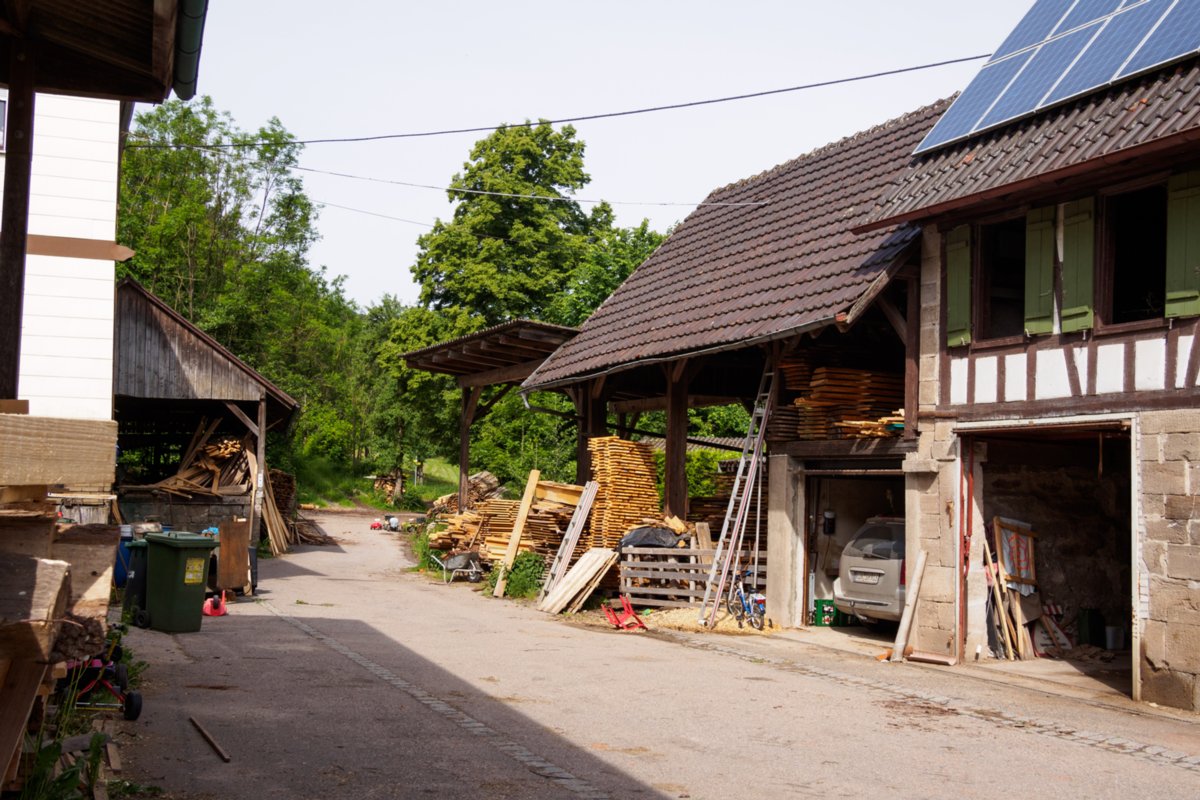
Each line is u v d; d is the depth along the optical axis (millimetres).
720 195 24141
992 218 13219
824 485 16953
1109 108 11648
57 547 4027
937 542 13828
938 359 13938
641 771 7617
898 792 7320
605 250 41531
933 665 13383
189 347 26547
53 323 17188
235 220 56562
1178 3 12000
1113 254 11867
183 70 7648
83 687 8398
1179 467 10891
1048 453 14875
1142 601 11234
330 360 68562
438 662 12195
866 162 19297
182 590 13938
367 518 49438
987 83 14461
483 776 7285
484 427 42094
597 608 18609
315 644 13281
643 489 19688
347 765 7457
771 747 8562
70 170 17422
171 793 6602
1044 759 8516
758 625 16297
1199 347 10766
